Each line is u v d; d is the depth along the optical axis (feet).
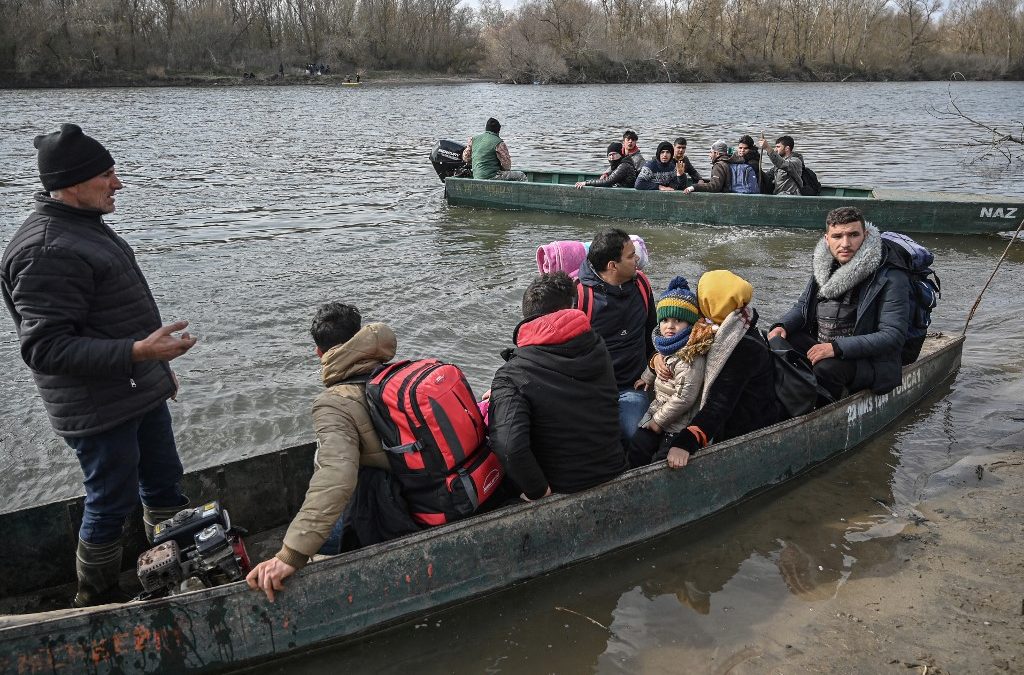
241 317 24.53
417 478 10.92
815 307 16.38
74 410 10.46
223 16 228.84
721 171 38.04
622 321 14.37
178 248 33.45
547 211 40.96
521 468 10.91
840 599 11.73
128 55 200.85
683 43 228.43
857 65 232.94
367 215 41.06
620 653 10.79
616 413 12.10
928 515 13.87
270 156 65.46
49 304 9.92
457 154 47.47
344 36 239.71
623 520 12.66
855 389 15.96
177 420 17.97
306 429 17.66
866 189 38.91
